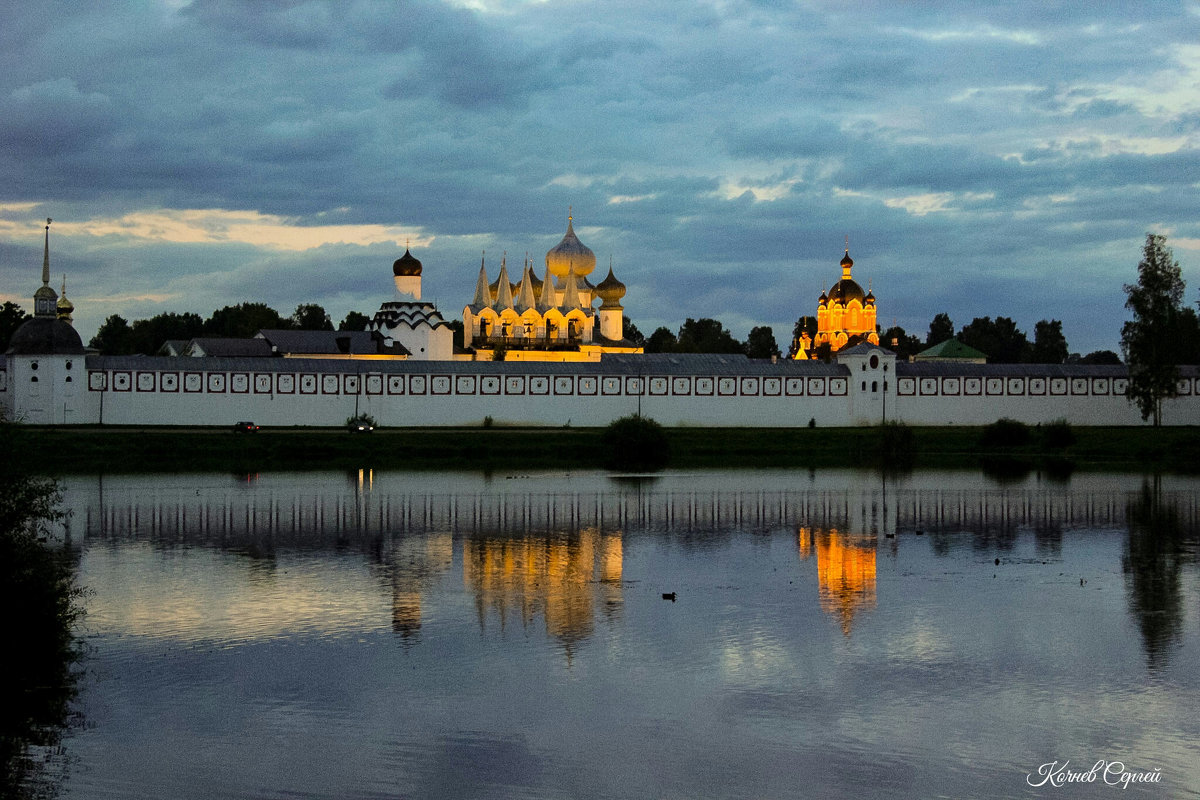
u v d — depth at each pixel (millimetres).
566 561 55750
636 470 104938
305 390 128625
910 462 114750
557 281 193875
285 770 29125
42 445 106938
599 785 28344
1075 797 27828
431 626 42375
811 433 131250
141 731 31594
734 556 57438
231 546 59500
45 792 27875
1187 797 27859
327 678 36000
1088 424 146500
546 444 118250
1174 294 134000
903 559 56812
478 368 133500
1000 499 81500
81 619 43219
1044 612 45031
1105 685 35719
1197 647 39969
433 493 83750
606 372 136625
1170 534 64875
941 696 34656
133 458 108375
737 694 34719
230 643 39875
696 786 28344
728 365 142125
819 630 42062
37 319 123688
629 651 39094
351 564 54562
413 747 30562
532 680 35906
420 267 174875
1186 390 145375
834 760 29875
